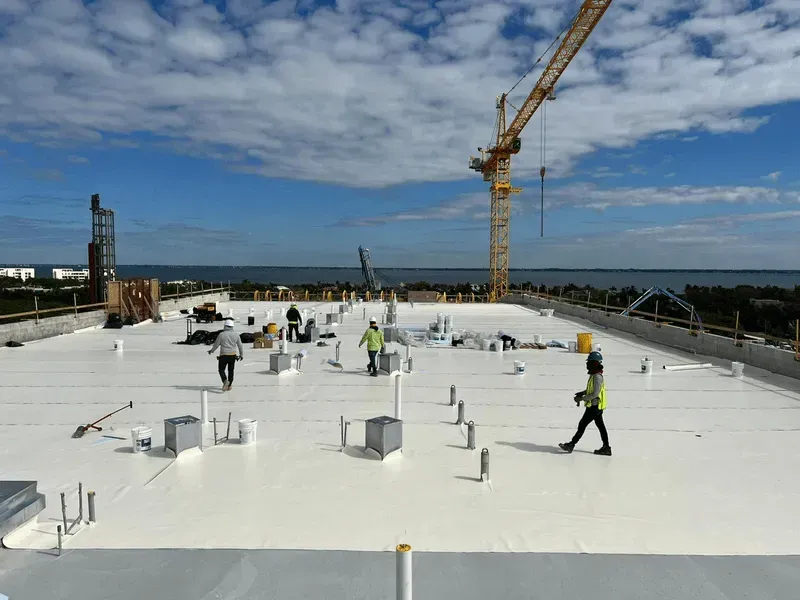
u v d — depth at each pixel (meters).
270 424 9.06
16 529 5.16
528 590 4.45
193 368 13.88
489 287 70.62
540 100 57.91
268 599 4.29
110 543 5.13
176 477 6.77
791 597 4.39
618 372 14.01
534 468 7.21
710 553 5.08
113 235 26.16
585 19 47.19
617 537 5.39
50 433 8.55
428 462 7.37
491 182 71.25
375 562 4.84
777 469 7.27
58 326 20.12
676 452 7.91
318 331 18.92
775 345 15.81
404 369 13.91
